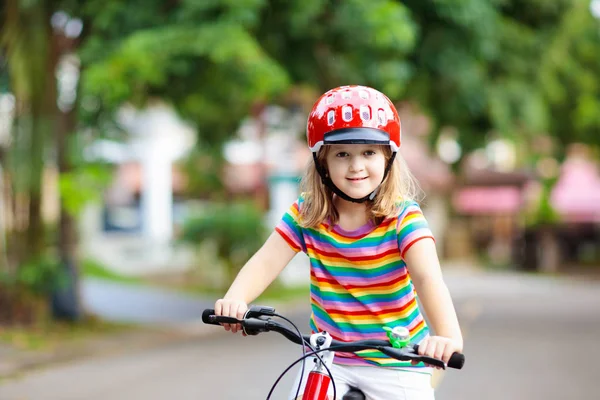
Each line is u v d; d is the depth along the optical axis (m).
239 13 10.06
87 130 11.93
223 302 3.16
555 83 16.67
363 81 11.58
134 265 24.30
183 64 10.16
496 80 14.05
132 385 8.37
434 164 31.81
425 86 13.16
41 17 11.53
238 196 29.28
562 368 9.30
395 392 3.23
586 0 15.02
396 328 2.86
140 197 28.64
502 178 33.50
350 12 10.81
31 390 8.11
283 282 21.31
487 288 23.45
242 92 10.60
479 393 7.83
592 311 16.42
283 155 28.58
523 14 14.38
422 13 11.90
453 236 33.75
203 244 19.70
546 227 30.92
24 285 12.12
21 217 12.65
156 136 25.14
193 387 8.24
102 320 13.44
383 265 3.21
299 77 11.90
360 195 3.14
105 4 10.99
